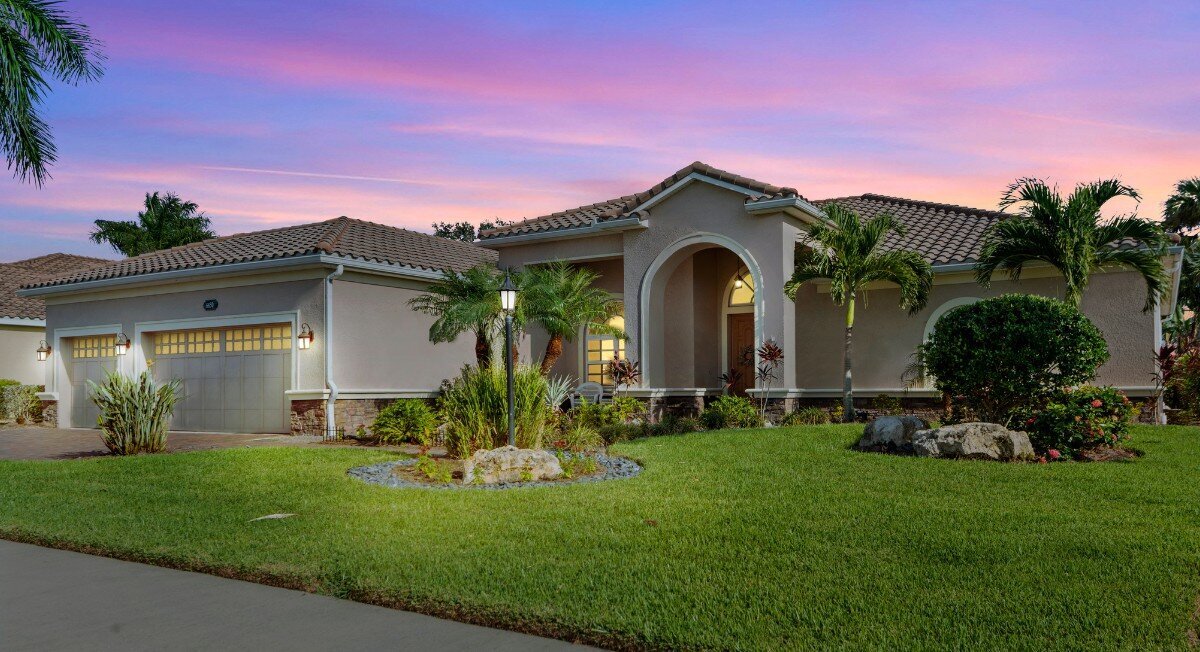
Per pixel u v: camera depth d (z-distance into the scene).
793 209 16.33
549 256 19.83
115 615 5.10
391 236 21.45
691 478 9.18
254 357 17.91
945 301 17.25
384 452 12.61
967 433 10.27
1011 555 5.70
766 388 16.22
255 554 6.24
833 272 15.32
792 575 5.38
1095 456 10.39
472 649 4.43
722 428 15.05
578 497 8.12
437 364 19.91
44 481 10.16
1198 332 27.97
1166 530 6.38
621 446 12.19
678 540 6.34
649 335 17.88
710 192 17.27
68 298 20.89
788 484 8.65
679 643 4.31
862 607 4.73
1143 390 15.05
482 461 9.49
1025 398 10.97
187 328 18.77
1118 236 14.84
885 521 6.79
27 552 6.83
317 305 16.83
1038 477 8.76
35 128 15.16
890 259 15.18
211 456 12.05
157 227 40.78
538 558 5.93
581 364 21.05
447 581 5.41
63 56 15.12
